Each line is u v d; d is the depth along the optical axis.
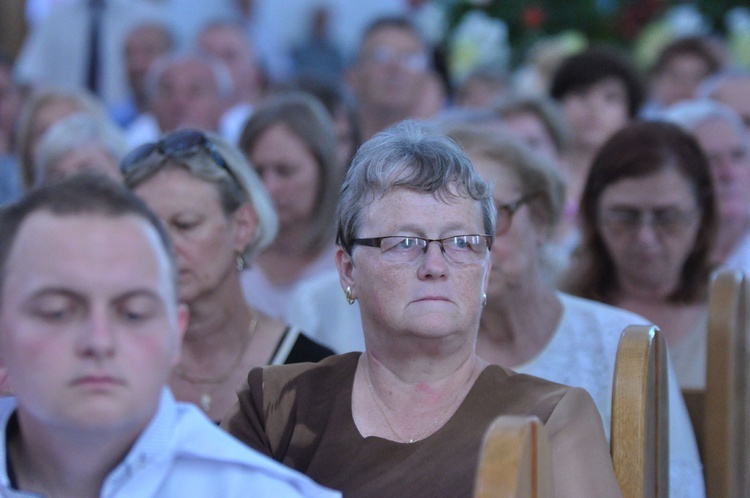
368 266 4.30
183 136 6.09
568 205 10.06
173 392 6.09
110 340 3.01
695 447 5.62
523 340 6.18
